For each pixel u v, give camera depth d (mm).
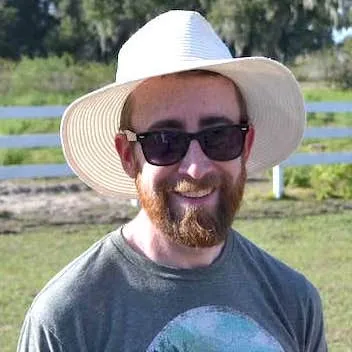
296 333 2836
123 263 2592
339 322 7242
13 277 8617
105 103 2779
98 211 12367
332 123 22688
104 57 67250
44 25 76000
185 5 61219
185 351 2549
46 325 2486
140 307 2549
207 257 2641
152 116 2590
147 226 2619
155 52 2594
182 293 2588
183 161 2559
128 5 63031
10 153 16281
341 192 13539
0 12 74312
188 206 2559
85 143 2967
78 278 2553
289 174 14023
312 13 59469
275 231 11023
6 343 6625
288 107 2977
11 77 39688
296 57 60844
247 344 2637
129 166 2729
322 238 10625
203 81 2604
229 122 2633
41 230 11109
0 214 12047
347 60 46688
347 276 8734
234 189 2617
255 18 58094
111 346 2500
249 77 2750
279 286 2850
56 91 38062
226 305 2635
